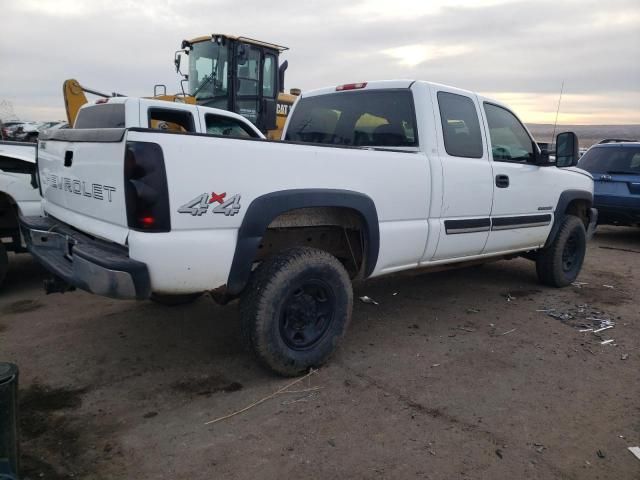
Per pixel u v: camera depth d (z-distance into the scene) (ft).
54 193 13.20
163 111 20.27
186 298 12.45
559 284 20.04
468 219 15.19
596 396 11.46
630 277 22.45
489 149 16.05
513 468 8.87
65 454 9.05
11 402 7.25
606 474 8.78
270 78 35.04
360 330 15.12
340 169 11.79
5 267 18.15
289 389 11.45
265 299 11.02
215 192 9.88
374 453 9.20
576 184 20.04
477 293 19.25
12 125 82.94
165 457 9.01
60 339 14.07
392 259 13.37
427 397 11.21
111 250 10.22
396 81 15.06
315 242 13.33
